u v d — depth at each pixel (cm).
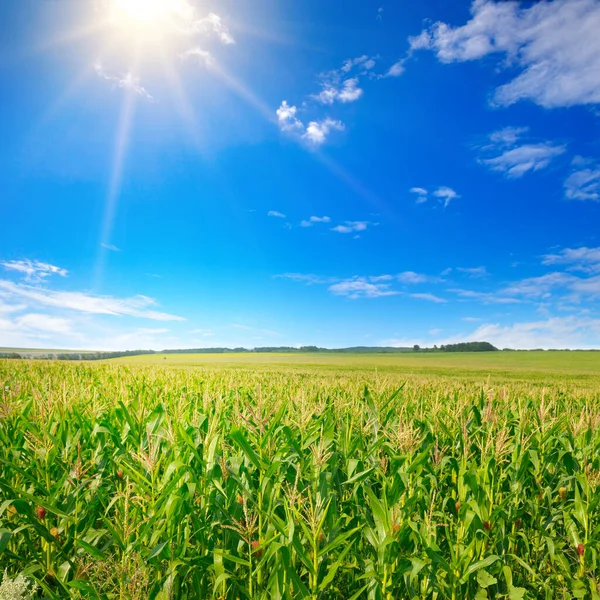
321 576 420
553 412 910
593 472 575
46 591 373
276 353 14262
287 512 399
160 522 421
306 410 660
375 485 588
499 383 2417
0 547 378
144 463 455
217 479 474
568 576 480
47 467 520
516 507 549
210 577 416
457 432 720
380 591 405
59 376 1817
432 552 418
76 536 451
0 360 3238
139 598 360
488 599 464
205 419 644
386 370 4597
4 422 643
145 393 1174
